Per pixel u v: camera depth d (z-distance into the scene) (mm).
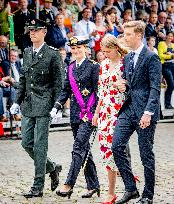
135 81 15141
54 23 36938
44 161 17328
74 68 17172
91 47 37375
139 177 20500
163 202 16703
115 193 17859
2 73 34219
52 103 17562
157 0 46438
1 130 31297
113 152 15211
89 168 17156
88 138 16859
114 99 16312
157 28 43156
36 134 17328
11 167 22812
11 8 38250
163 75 41375
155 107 14742
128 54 15469
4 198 17297
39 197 17328
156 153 26281
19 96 17906
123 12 43469
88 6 39969
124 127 15227
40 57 17469
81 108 16906
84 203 16578
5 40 34781
